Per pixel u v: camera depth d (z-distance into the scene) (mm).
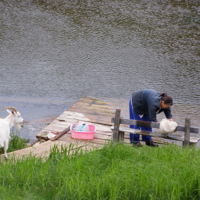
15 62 41969
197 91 36062
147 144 20125
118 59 44500
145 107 19219
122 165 15188
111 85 36812
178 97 34281
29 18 59031
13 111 20344
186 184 14086
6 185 14672
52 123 24953
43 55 44688
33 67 40812
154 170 14555
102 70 41000
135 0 73500
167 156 16297
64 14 62094
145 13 64750
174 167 14914
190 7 69812
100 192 13711
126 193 13625
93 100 31219
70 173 15008
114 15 62812
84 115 27109
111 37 52281
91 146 19625
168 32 55469
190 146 18203
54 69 40594
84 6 67812
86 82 37344
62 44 48719
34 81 37000
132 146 18406
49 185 14688
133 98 19578
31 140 24297
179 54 47156
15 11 62406
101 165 15797
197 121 27172
